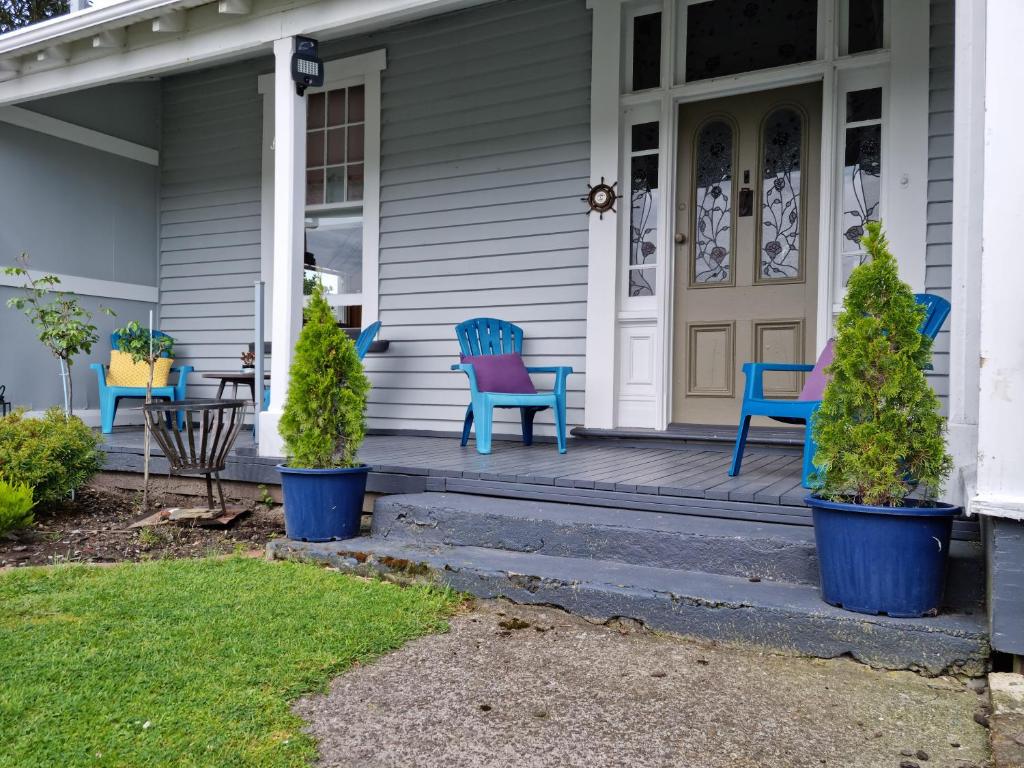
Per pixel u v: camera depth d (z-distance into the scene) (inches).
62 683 81.7
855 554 94.3
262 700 79.3
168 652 91.0
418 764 68.9
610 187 202.7
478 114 224.2
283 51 177.3
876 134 177.0
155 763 66.7
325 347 140.3
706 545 113.7
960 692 85.5
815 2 182.7
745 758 70.9
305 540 137.5
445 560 121.7
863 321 96.3
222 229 268.7
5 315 237.9
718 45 192.9
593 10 205.3
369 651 94.3
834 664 93.7
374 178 240.2
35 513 171.3
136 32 200.8
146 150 277.0
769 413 137.4
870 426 94.8
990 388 85.4
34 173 244.2
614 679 88.5
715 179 195.8
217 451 191.2
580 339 210.4
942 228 168.4
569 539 123.9
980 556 100.0
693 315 198.1
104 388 245.4
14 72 223.6
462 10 225.3
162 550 145.5
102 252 263.7
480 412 184.5
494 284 222.4
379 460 168.7
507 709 80.2
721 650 98.9
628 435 196.1
